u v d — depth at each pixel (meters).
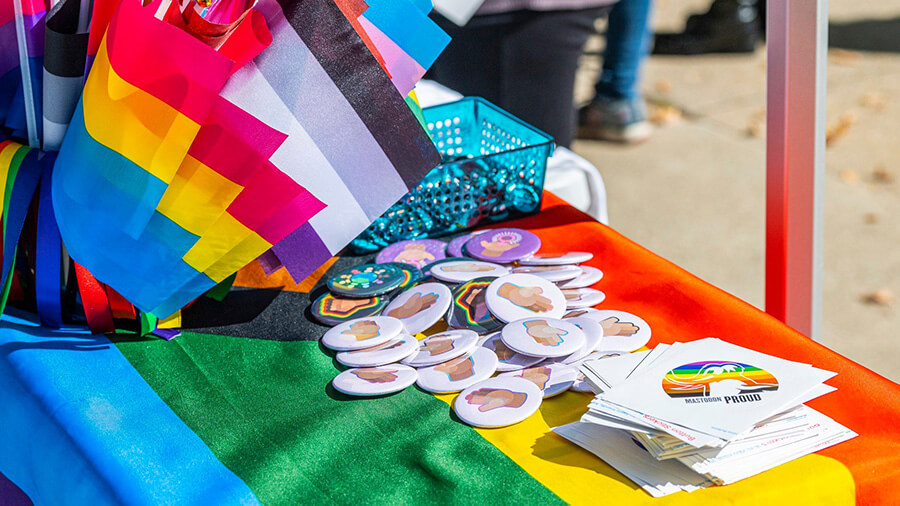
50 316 1.20
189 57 0.97
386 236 1.44
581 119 4.30
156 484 0.91
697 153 4.16
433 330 1.22
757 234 3.45
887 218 3.58
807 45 1.30
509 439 0.99
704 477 0.91
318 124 1.11
